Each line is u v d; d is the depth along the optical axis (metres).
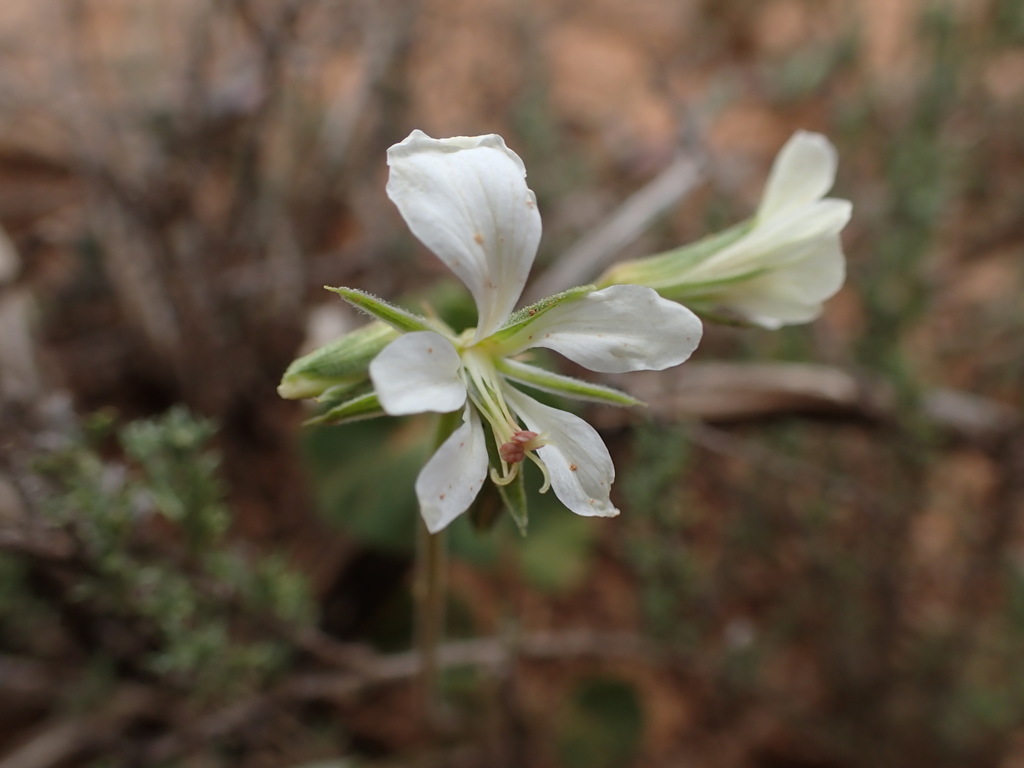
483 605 0.18
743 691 0.16
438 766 0.15
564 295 0.08
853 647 0.16
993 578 0.17
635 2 0.31
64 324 0.19
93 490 0.11
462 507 0.08
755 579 0.18
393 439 0.15
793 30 0.29
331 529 0.16
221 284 0.17
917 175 0.19
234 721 0.13
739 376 0.16
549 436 0.09
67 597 0.13
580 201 0.20
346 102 0.21
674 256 0.11
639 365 0.08
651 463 0.14
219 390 0.17
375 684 0.14
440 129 0.22
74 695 0.14
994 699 0.15
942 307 0.22
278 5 0.18
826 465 0.17
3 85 0.20
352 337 0.09
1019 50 0.25
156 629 0.13
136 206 0.16
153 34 0.22
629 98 0.27
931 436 0.15
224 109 0.17
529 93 0.22
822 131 0.25
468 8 0.26
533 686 0.18
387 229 0.19
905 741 0.16
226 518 0.12
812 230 0.10
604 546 0.19
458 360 0.08
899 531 0.16
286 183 0.19
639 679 0.18
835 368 0.17
